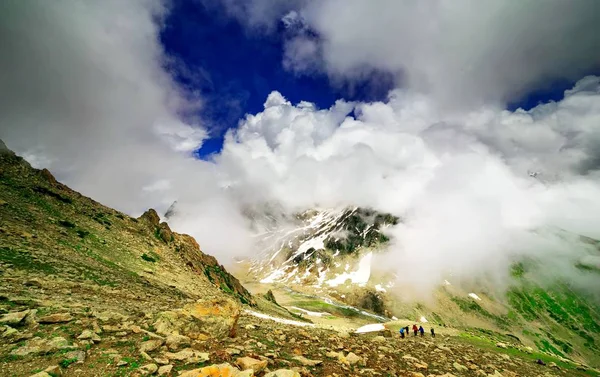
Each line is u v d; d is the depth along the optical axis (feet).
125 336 53.93
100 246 141.79
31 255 95.71
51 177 191.01
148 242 185.78
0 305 54.85
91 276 99.86
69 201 172.24
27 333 46.21
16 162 177.37
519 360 137.90
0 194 137.69
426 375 73.56
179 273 168.25
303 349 74.84
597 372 155.94
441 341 153.79
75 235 138.41
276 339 81.20
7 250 92.27
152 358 46.37
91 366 40.98
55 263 97.66
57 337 46.16
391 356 88.48
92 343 47.73
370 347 96.22
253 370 46.75
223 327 69.46
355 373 62.69
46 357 40.81
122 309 74.38
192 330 64.75
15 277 75.61
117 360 43.52
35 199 151.64
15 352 40.16
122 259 141.49
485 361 113.29
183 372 42.88
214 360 51.06
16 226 114.83
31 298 63.16
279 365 56.24
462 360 104.58
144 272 139.44
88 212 174.40
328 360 68.03
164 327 61.82
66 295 74.23
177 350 53.01
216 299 76.23
